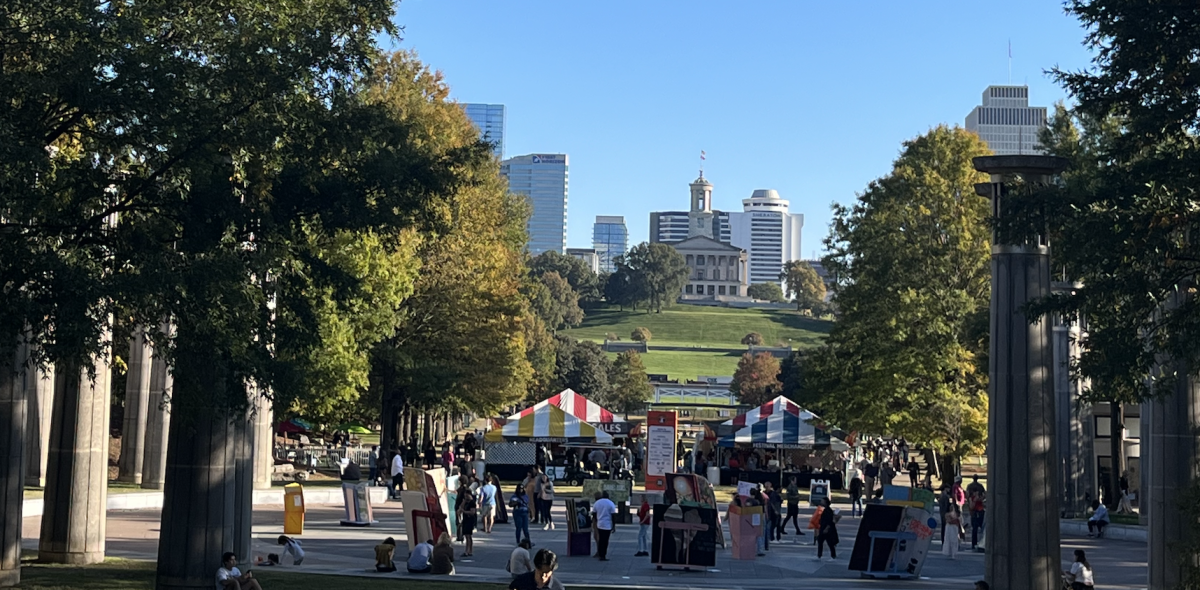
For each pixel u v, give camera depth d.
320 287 18.67
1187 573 17.47
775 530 40.72
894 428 55.34
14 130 14.42
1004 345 21.84
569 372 154.12
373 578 25.44
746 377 185.38
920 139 58.31
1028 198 19.36
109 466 51.72
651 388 183.50
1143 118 18.59
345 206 18.31
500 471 63.44
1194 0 17.52
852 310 59.66
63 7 14.63
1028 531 21.56
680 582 27.03
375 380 64.38
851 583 27.52
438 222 20.20
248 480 23.05
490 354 59.94
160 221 16.92
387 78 54.94
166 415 42.94
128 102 14.84
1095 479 53.19
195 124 15.48
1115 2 17.78
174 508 20.41
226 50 15.76
